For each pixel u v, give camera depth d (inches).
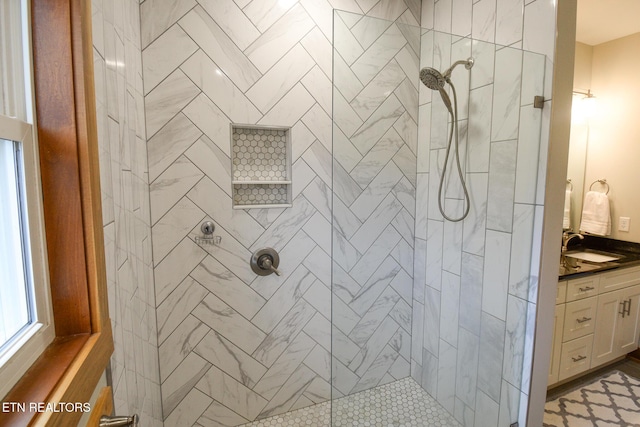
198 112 59.5
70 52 23.5
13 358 19.3
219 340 64.6
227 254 63.8
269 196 68.5
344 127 67.4
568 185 95.1
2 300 19.7
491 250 61.7
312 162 68.4
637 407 72.4
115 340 33.3
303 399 72.6
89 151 24.6
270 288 67.6
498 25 58.9
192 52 58.2
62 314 24.7
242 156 65.9
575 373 77.1
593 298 76.7
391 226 74.9
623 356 89.7
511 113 56.8
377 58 67.0
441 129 68.8
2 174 19.9
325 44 66.9
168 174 58.6
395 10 73.3
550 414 70.1
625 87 89.2
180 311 61.4
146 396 49.8
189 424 63.7
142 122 53.9
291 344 70.4
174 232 59.9
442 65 66.1
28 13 22.2
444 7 70.2
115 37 38.1
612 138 92.4
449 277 70.1
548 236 54.5
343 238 70.5
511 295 59.1
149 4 54.7
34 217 22.7
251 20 61.2
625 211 90.8
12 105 20.7
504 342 60.6
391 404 73.5
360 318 73.0
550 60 51.6
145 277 52.6
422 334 77.2
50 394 18.8
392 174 73.5
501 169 59.0
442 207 70.6
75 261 24.7
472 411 66.8
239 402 67.1
